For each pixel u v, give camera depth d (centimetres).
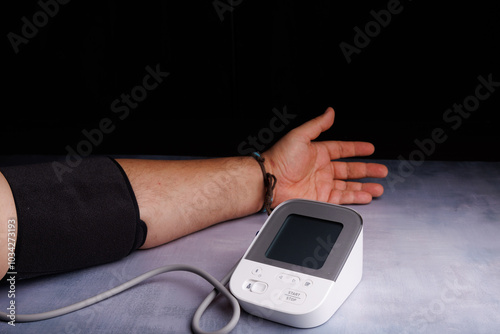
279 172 94
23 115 165
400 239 85
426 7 135
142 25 151
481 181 103
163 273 79
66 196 74
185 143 146
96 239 75
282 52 146
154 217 82
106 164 80
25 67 158
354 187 99
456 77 140
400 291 73
